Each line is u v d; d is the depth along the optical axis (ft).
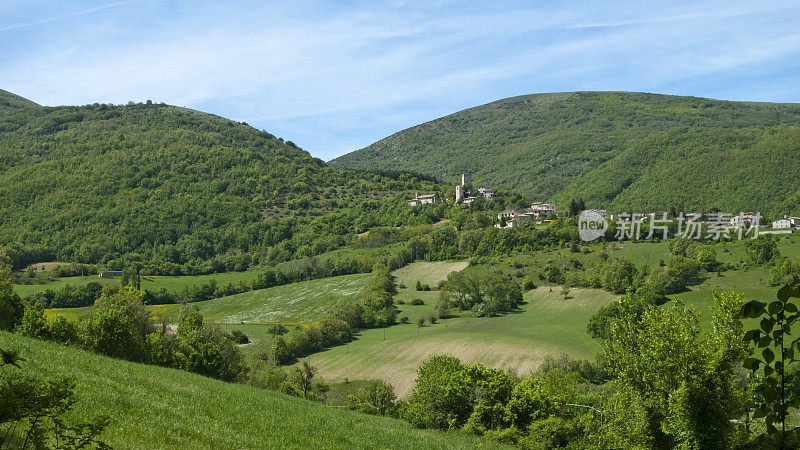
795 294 19.44
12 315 225.35
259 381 260.42
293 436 88.89
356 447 92.22
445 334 390.42
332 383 318.86
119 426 66.08
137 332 194.29
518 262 557.33
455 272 545.85
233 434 79.46
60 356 102.42
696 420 90.02
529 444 143.02
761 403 21.11
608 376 273.75
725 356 90.48
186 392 102.12
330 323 418.10
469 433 152.05
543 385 191.21
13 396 29.01
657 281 430.61
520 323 414.00
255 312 522.88
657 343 95.61
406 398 280.31
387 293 520.01
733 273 448.65
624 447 103.24
